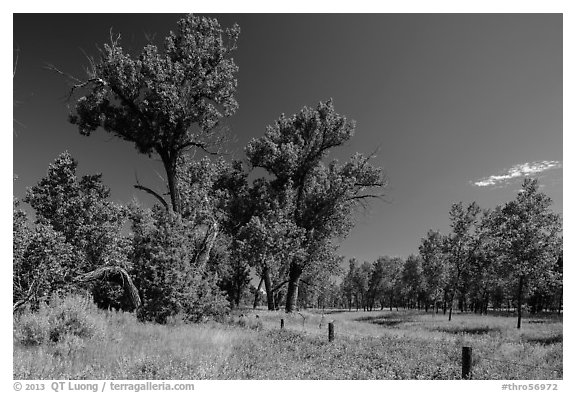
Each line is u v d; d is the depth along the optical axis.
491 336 22.80
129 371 8.40
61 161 25.08
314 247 37.41
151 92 23.86
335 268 39.00
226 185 38.38
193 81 25.69
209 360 9.73
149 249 20.12
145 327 15.30
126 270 22.03
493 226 31.55
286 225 33.81
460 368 11.08
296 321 27.41
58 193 24.42
